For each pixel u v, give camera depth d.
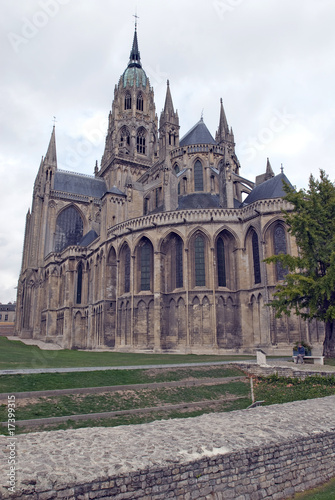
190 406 24.39
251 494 12.34
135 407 23.03
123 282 62.75
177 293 56.22
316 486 13.98
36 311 95.00
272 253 51.59
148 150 110.06
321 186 39.84
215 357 45.03
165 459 11.22
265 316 49.97
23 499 9.18
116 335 61.28
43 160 111.75
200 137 78.81
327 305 37.34
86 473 10.16
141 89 113.19
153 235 58.50
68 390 23.53
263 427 14.59
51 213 102.69
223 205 60.69
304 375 30.36
